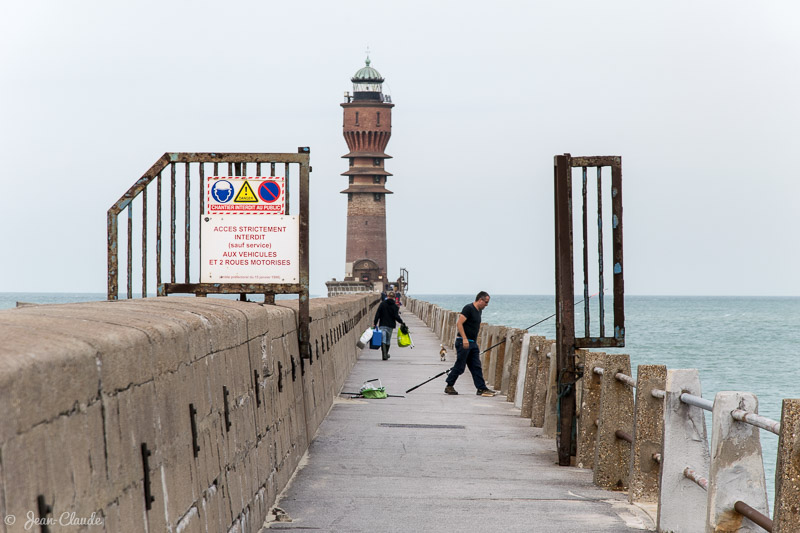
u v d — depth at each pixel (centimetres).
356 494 1198
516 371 2439
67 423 439
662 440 1024
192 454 699
